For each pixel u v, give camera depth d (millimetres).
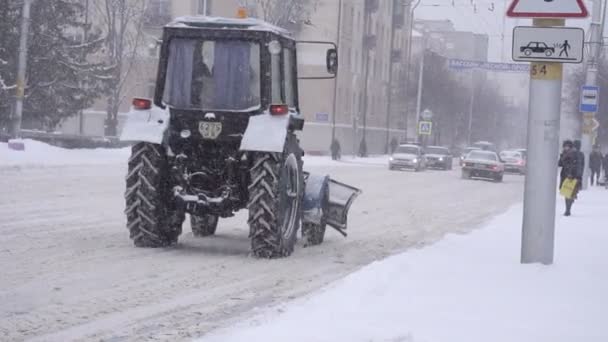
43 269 11273
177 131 13750
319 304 9539
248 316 9133
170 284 10820
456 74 103625
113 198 22500
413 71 95188
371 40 81000
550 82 12281
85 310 9055
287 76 14898
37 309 8969
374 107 88062
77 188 24797
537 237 12711
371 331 8211
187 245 14742
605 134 70125
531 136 12539
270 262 13211
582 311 9859
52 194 22484
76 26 44531
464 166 51781
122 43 53719
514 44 12172
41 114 43500
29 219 16828
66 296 9664
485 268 12453
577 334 8727
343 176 43812
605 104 69625
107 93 46250
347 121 77875
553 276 11914
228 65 13789
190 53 13883
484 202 31516
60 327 8305
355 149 75688
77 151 39938
